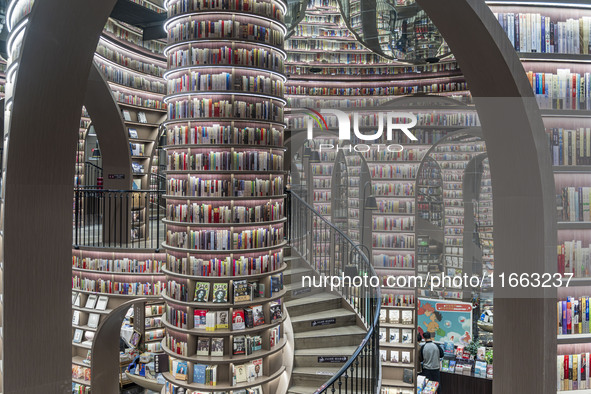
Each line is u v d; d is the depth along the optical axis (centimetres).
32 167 329
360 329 644
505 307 311
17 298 324
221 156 579
